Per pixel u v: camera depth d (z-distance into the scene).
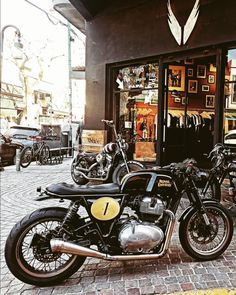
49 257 2.89
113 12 6.79
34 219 2.80
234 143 5.46
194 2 5.41
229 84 5.43
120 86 7.14
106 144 6.88
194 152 7.78
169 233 2.97
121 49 6.71
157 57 6.22
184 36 5.61
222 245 3.34
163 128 6.54
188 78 7.64
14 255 2.73
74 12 8.23
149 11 6.16
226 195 4.85
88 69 7.39
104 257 2.84
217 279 2.90
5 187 7.28
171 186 3.08
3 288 2.84
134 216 3.04
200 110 7.86
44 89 29.02
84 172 7.00
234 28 4.96
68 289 2.77
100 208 2.88
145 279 2.91
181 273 3.01
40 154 11.88
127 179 2.97
